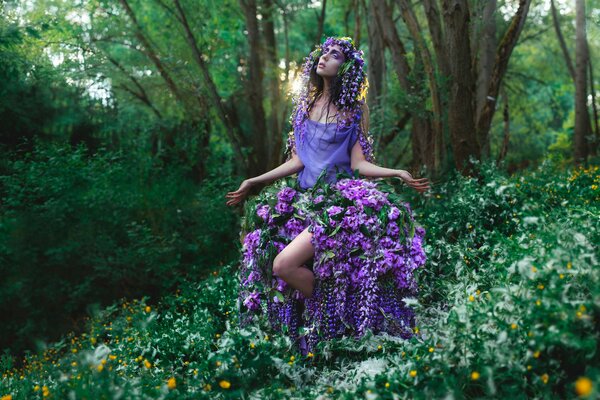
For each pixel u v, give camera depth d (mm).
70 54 10914
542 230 3232
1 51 9289
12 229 8742
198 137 12367
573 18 17812
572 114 21438
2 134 10609
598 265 2451
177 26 11867
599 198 5285
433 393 2289
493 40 9734
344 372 2955
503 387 2223
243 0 12328
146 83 12477
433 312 3697
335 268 3168
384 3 9805
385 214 3213
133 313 6551
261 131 12844
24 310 8531
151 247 9195
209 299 5582
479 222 5156
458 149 7332
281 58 14734
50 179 9492
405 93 9523
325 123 3535
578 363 2199
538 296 2361
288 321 3328
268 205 3436
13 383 3682
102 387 2543
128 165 10898
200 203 10492
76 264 8852
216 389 2760
